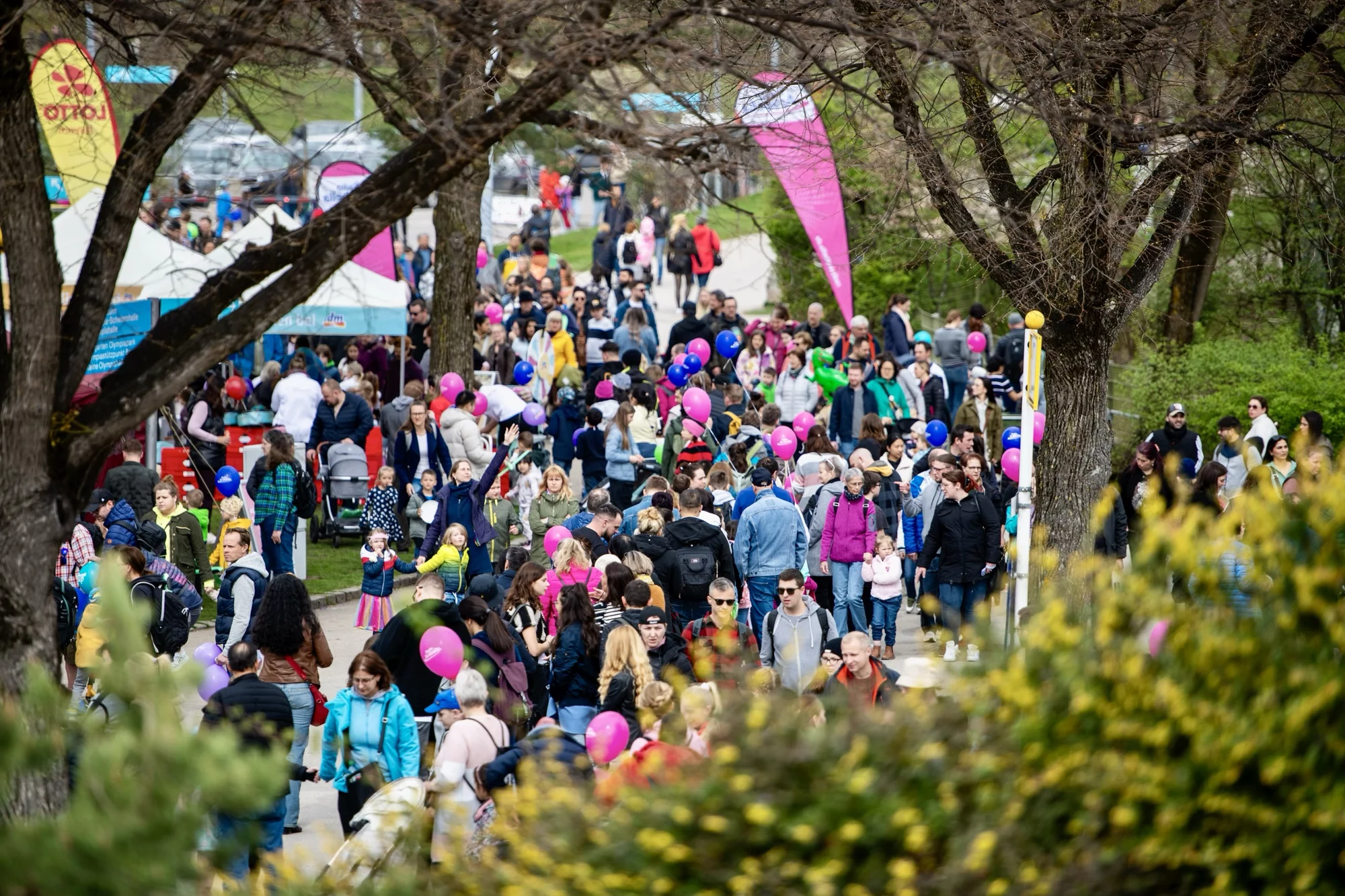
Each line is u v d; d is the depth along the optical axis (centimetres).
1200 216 4891
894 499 5256
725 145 2666
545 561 5212
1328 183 4609
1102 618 1827
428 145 2375
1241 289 8269
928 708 1841
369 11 2669
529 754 2539
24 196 2208
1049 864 1678
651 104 2777
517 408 6700
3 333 2266
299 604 3278
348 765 2994
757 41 3234
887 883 1641
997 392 7269
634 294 8600
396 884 1936
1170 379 7231
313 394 6469
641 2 2961
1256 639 1764
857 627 4791
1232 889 1686
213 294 2408
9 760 1620
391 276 7125
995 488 5475
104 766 1520
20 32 2197
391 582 5228
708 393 6334
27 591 2206
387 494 5847
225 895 1847
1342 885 1688
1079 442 4044
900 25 3322
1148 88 3769
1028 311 3906
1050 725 1733
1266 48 3791
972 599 4678
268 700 2841
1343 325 8038
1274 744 1677
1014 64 3422
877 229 4181
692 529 4303
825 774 1708
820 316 8175
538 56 2339
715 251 10631
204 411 6250
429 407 6312
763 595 4478
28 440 2216
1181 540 1873
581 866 1720
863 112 3659
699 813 1691
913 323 9625
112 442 2311
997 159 3931
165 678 1561
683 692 2198
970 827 1669
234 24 2441
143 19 2566
